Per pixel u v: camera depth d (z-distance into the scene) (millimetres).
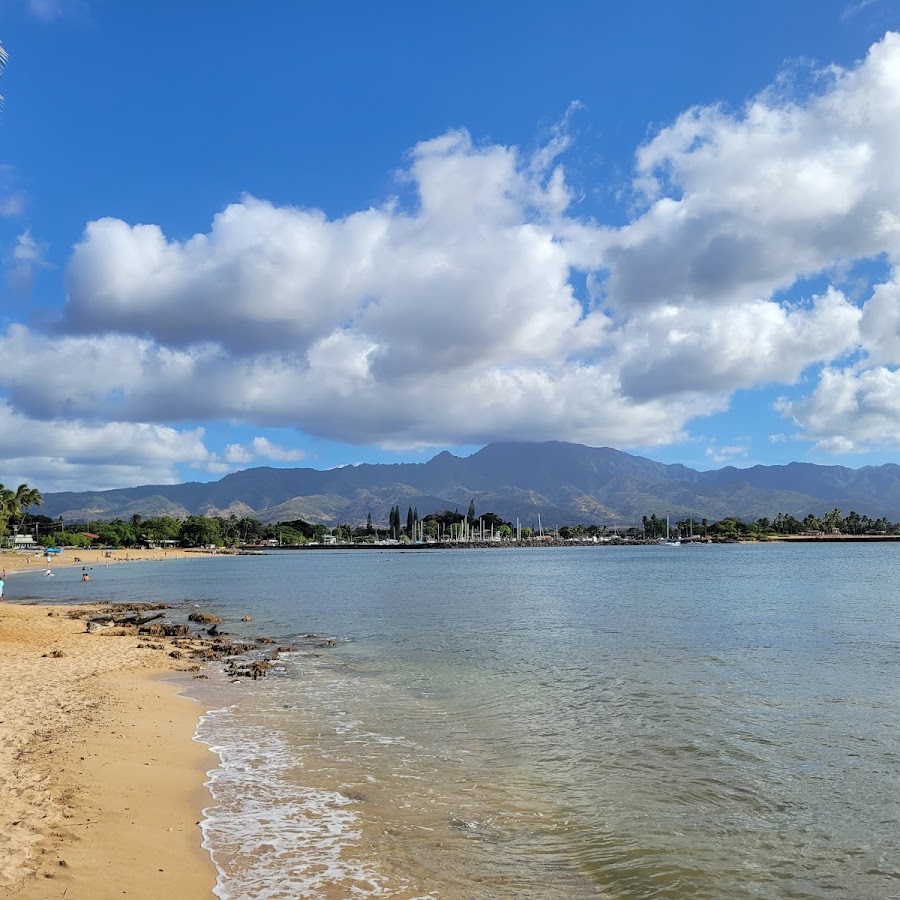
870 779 14914
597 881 10414
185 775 14656
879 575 95500
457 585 86312
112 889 9344
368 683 25469
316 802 13352
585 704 21844
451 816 12797
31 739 16594
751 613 48938
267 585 89500
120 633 38688
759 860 11188
